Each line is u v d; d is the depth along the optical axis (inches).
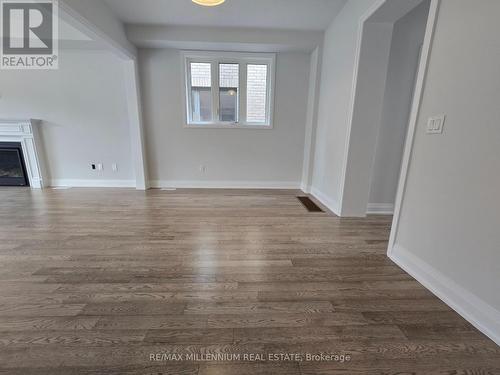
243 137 171.5
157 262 76.0
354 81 105.7
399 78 114.6
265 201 144.7
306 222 111.6
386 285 66.0
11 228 100.7
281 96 164.7
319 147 150.5
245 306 57.4
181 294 61.2
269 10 118.5
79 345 46.3
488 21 47.5
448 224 58.1
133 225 105.1
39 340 47.2
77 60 156.4
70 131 166.9
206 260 77.5
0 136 159.0
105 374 40.9
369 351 45.9
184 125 166.6
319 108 150.7
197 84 164.9
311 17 125.7
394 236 78.5
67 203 135.5
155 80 158.7
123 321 52.2
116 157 172.6
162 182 176.2
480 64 49.3
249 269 72.9
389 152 122.6
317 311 56.1
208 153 173.2
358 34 101.5
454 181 56.1
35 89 159.8
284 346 46.9
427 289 64.2
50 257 78.1
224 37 139.9
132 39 137.3
